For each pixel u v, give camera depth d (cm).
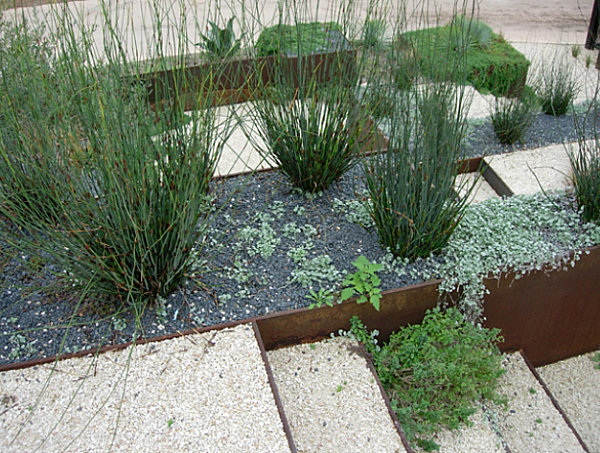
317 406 204
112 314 214
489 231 248
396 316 233
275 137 262
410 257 239
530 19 668
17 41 242
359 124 260
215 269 235
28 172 229
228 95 351
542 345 273
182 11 237
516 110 380
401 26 238
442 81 225
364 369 218
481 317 247
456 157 234
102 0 207
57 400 187
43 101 221
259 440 177
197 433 179
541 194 283
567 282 247
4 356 200
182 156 217
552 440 230
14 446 173
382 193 232
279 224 260
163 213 202
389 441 193
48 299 220
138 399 188
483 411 229
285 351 225
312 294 222
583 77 498
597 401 268
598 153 266
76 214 201
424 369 219
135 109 213
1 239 226
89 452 173
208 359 201
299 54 244
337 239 251
